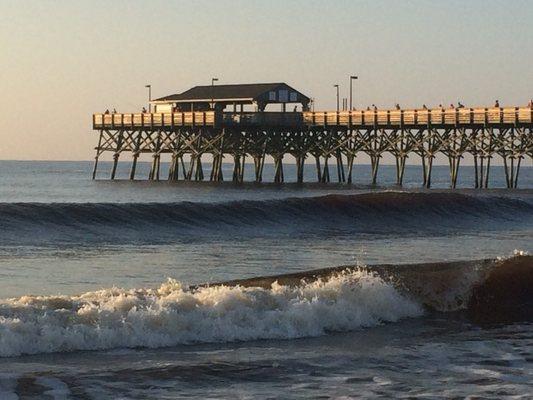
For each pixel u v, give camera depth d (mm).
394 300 19797
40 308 16812
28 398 13062
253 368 14906
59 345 15625
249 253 32375
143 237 37188
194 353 15742
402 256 32344
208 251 32812
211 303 17734
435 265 22438
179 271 26781
